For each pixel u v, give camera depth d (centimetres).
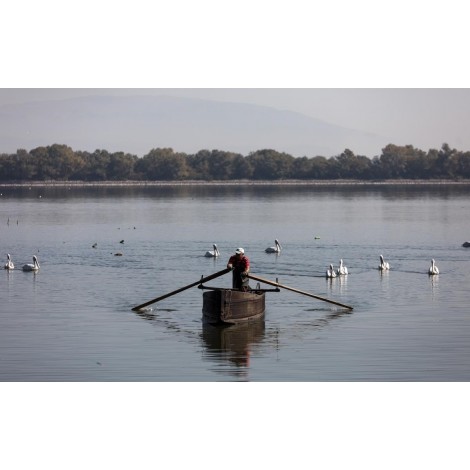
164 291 8362
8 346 6131
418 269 9938
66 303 7700
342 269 9450
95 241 13725
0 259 11144
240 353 5975
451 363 5694
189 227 16825
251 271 9862
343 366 5650
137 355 5919
